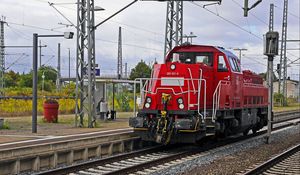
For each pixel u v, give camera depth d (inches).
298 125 1437.0
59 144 608.4
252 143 886.4
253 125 1039.6
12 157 534.3
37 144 590.2
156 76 745.0
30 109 1517.0
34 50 843.4
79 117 1005.2
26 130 898.1
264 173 530.0
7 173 528.7
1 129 922.1
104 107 1205.1
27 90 2060.8
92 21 973.2
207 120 736.3
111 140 715.4
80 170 546.3
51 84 2694.4
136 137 778.2
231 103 818.2
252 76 1018.1
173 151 749.3
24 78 2977.4
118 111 1793.8
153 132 705.6
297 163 610.2
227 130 847.1
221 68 796.6
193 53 803.4
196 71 721.6
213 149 789.9
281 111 2229.3
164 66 741.3
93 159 653.3
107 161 613.9
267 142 882.8
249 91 961.5
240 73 884.6
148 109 729.0
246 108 939.3
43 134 797.9
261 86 1093.1
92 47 984.9
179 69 727.7
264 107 1126.4
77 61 994.7
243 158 658.2
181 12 1279.5
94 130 885.8
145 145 817.5
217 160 637.3
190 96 713.6
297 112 2198.6
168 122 706.2
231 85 812.6
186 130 683.4
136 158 657.6
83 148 649.0
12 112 1424.7
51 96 1672.0
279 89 2965.1
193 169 557.0
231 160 635.5
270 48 862.5
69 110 1593.3
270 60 880.3
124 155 657.6
